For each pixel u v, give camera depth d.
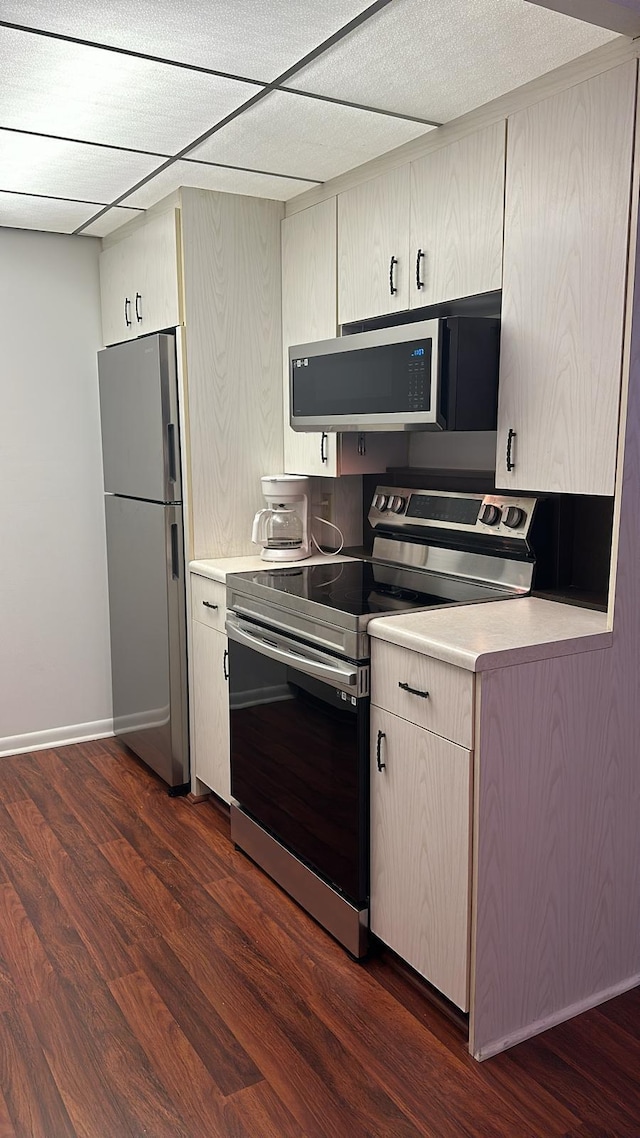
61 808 2.93
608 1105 1.63
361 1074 1.71
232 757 2.61
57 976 2.03
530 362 1.89
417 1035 1.83
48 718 3.50
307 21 1.58
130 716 3.30
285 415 2.94
